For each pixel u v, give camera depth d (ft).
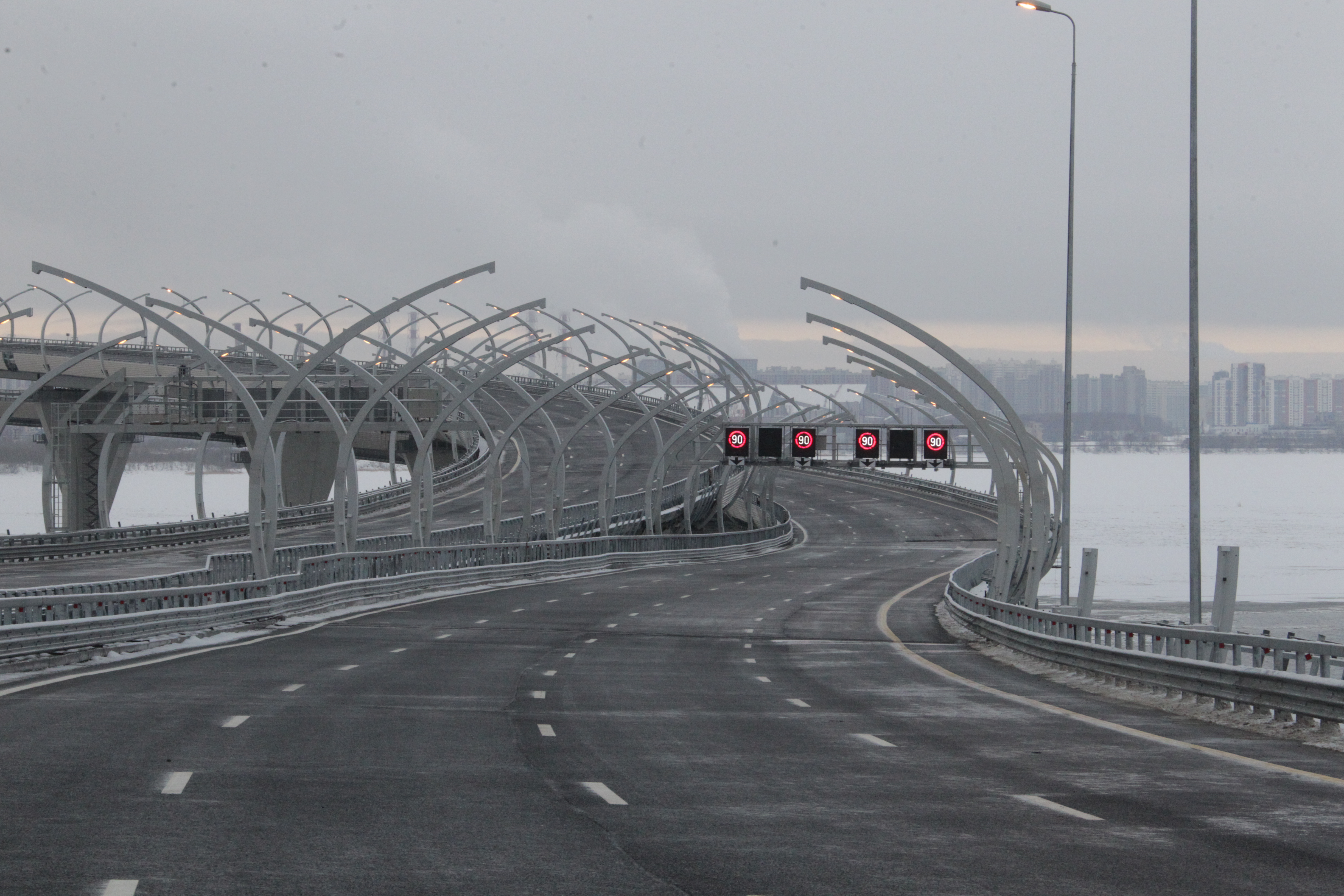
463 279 313.32
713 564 576.20
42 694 167.63
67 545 554.46
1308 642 148.66
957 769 117.91
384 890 69.56
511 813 93.25
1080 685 200.03
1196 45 244.01
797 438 428.97
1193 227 243.19
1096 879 74.54
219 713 149.89
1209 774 115.75
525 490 504.02
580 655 238.68
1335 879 75.05
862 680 206.80
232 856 77.10
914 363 331.16
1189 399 242.99
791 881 73.41
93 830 84.23
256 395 532.32
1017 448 415.23
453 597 389.39
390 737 133.08
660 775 112.57
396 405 426.51
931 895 70.49
